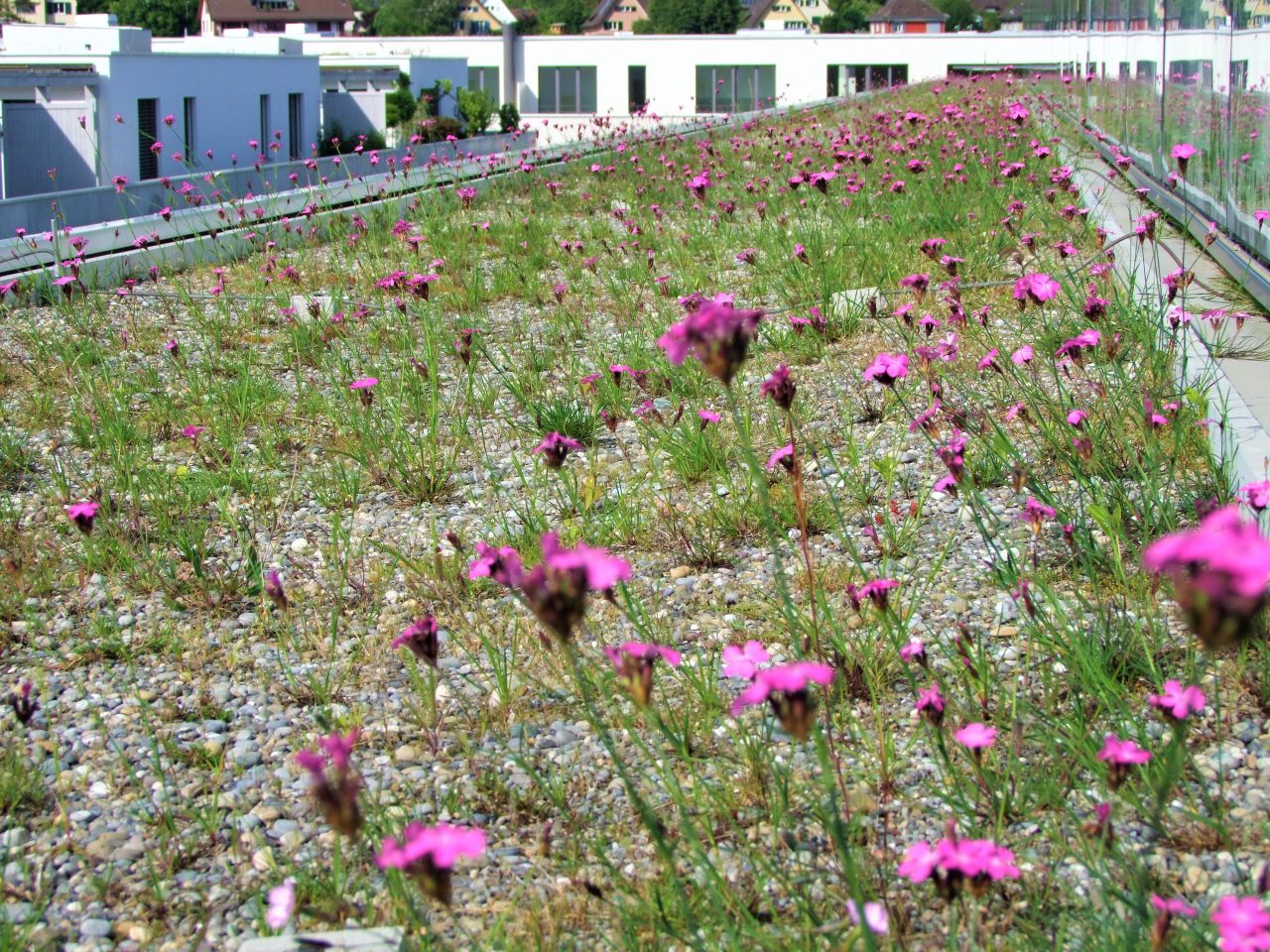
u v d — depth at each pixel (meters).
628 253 9.15
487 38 50.00
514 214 11.84
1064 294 6.41
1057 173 7.96
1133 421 4.72
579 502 4.73
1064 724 3.00
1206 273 7.20
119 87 25.83
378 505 4.88
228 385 6.21
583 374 6.29
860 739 3.14
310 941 2.22
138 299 8.42
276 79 32.19
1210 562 1.34
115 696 3.54
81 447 5.52
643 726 3.25
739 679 3.47
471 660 3.65
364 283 8.79
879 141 13.99
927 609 3.77
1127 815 2.78
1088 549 3.79
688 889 2.62
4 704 3.48
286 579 4.25
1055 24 34.69
